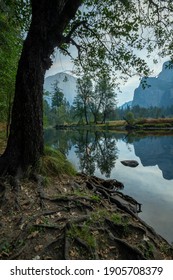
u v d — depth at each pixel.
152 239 5.72
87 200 6.96
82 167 19.30
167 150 30.25
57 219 5.64
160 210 9.67
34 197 6.70
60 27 7.79
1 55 14.17
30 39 7.75
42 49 7.81
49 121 99.50
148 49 9.69
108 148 32.25
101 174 16.89
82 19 9.64
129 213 7.22
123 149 31.47
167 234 7.41
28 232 5.03
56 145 33.31
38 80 7.91
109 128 78.44
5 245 4.71
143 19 9.37
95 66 11.48
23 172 7.70
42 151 8.58
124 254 4.93
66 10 7.65
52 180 7.96
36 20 7.71
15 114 8.00
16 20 10.45
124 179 15.48
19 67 7.91
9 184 7.05
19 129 7.96
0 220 5.62
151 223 8.32
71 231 5.03
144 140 42.72
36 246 4.73
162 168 19.47
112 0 9.27
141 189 13.05
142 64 9.80
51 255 4.55
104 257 4.75
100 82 12.31
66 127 89.25
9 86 17.39
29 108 7.90
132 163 20.73
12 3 9.72
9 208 6.06
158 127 71.00
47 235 5.05
